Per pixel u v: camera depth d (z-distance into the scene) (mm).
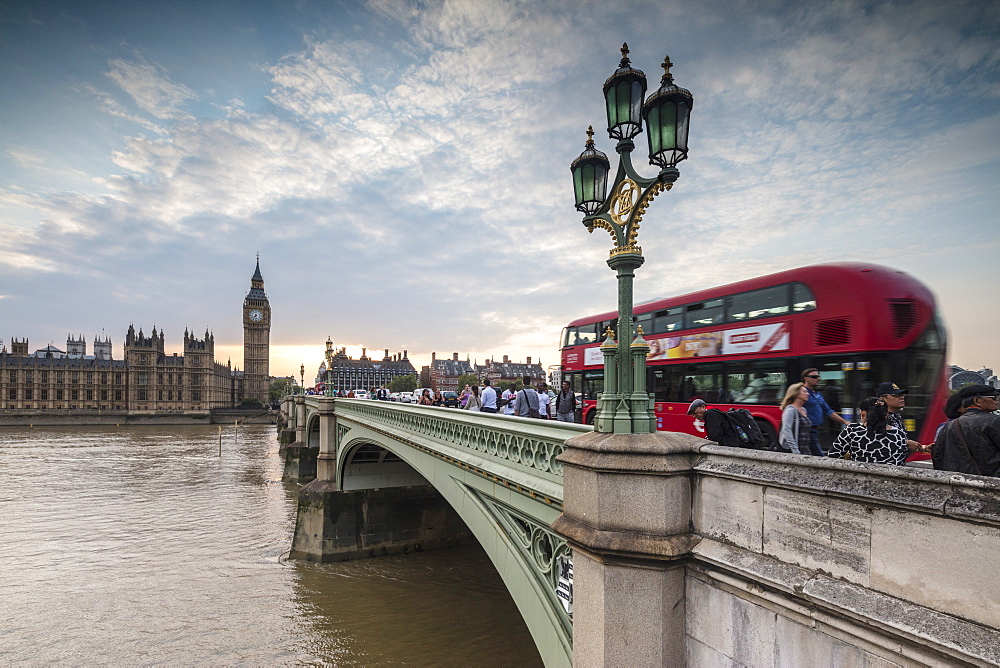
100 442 85500
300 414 54219
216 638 17094
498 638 17016
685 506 4344
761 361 11844
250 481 47312
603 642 4414
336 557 24250
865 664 3041
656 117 4289
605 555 4395
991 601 2473
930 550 2727
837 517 3211
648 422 4566
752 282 12375
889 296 9789
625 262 4656
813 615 3283
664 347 14680
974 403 4625
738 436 6461
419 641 16828
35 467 55812
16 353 162250
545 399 14836
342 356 177875
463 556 24828
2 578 22344
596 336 17578
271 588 21078
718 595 4043
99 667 15578
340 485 25000
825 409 7395
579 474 4746
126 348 153250
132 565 23969
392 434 15758
